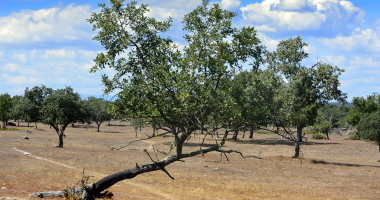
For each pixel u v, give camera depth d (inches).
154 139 2876.5
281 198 692.1
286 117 713.6
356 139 3516.2
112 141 2591.0
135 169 494.9
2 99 3580.2
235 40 499.2
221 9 493.7
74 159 1230.9
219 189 788.0
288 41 1862.7
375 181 1013.2
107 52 450.3
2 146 1673.2
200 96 416.5
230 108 434.3
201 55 466.6
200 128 445.7
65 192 534.9
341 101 1759.4
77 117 1884.8
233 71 505.0
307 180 1000.9
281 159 1606.8
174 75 435.2
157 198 627.5
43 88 1862.7
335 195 753.6
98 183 502.6
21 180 710.5
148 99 423.5
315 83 1721.2
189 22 508.4
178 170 1111.0
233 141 2807.6
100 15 455.8
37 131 3491.6
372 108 3513.8
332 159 1872.5
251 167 1274.6
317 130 3961.6
